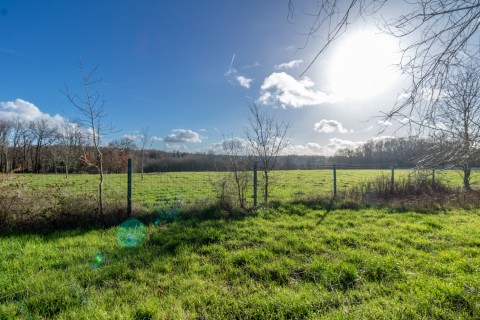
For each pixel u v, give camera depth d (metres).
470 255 4.84
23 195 7.14
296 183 19.12
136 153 28.59
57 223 6.93
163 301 3.52
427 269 4.35
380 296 3.61
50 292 3.67
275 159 9.80
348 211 8.60
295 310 3.32
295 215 8.03
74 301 3.49
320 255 5.00
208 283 4.03
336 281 4.02
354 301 3.52
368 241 5.70
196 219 7.56
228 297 3.66
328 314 3.22
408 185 9.32
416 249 5.31
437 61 1.90
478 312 3.14
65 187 8.71
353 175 26.64
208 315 3.29
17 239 5.98
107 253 5.15
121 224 7.19
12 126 45.44
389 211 8.62
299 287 3.92
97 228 6.95
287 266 4.56
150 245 5.64
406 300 3.45
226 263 4.70
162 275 4.29
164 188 17.12
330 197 10.15
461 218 7.62
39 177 24.08
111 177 26.08
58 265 4.66
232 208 8.30
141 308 3.32
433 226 6.90
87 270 4.35
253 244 5.64
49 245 5.60
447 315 3.11
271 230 6.53
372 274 4.23
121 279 4.17
